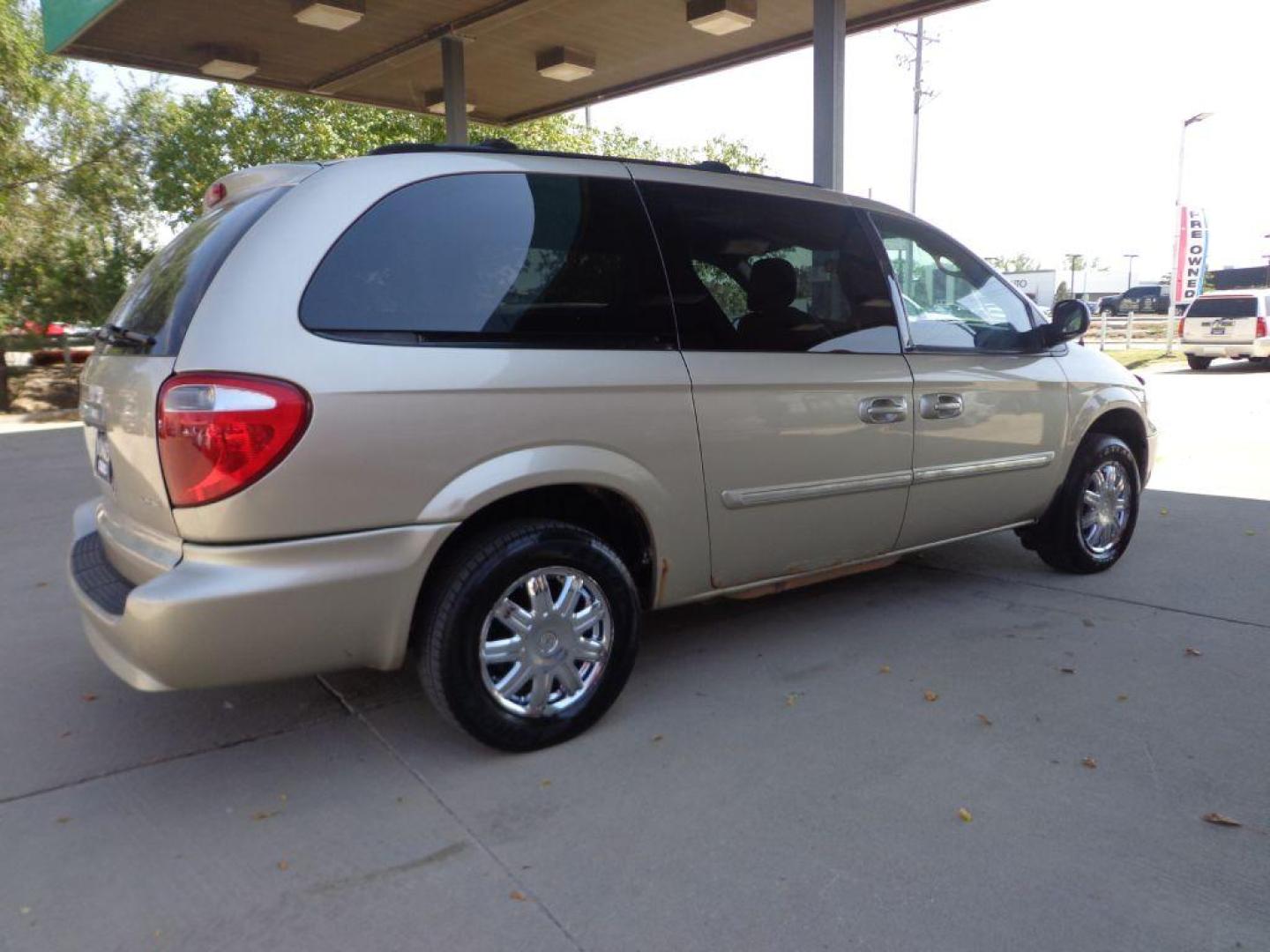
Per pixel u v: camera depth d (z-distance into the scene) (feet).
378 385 9.09
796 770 10.20
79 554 11.21
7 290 56.95
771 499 12.14
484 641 10.02
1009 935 7.55
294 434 8.66
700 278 11.71
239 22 26.55
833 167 22.95
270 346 8.71
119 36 27.53
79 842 9.04
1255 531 20.03
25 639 14.71
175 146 59.11
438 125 59.72
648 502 11.02
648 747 10.77
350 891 8.22
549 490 10.71
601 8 25.95
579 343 10.51
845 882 8.24
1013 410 14.97
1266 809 9.30
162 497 8.87
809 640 14.06
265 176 10.30
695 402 11.29
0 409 56.90
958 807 9.41
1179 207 75.41
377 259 9.46
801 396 12.26
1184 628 14.28
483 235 10.16
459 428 9.55
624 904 8.00
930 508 14.14
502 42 28.55
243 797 9.84
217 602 8.57
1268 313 60.34
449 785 10.00
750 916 7.83
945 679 12.56
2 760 10.69
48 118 56.29
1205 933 7.53
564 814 9.39
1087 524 16.79
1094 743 10.69
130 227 60.75
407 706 11.99
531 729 10.46
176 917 7.91
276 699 12.25
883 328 13.51
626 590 10.94
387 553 9.27
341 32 27.61
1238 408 41.96
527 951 7.46
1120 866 8.42
